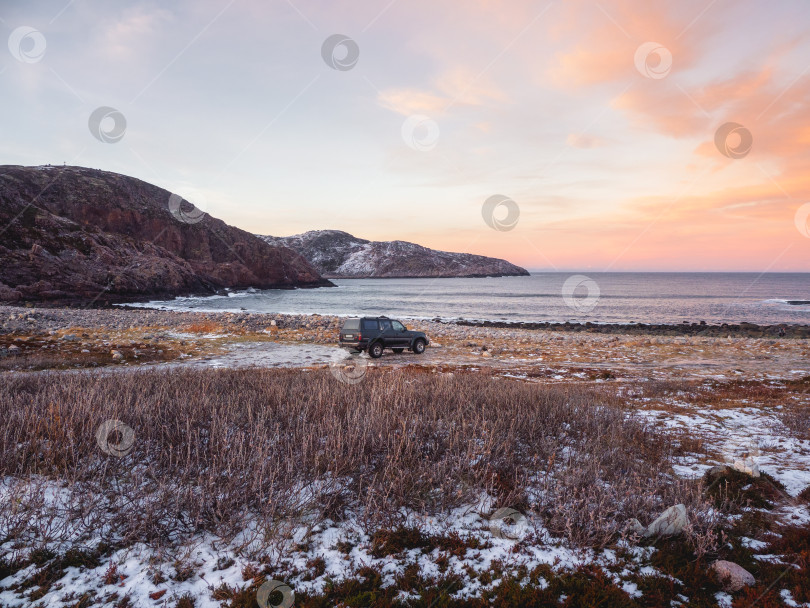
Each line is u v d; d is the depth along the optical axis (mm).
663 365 20281
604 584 4086
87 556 4094
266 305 70938
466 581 4102
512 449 6832
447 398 9109
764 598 3879
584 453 6891
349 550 4492
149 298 69688
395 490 5324
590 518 4883
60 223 74125
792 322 52562
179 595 3744
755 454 7723
